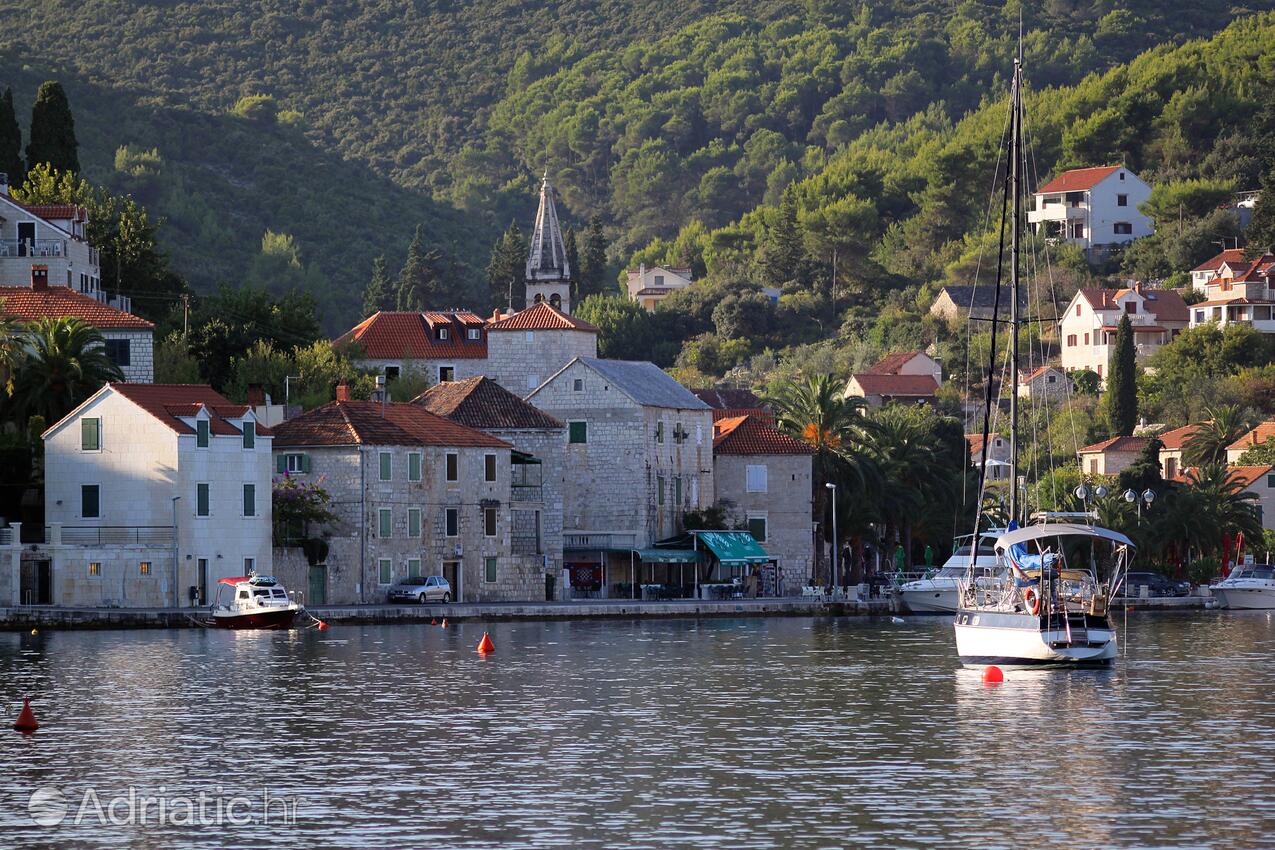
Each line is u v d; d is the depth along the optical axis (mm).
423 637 153000
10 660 129000
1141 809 74625
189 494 163750
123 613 155750
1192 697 111438
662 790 79125
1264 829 71000
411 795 78000
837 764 85750
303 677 120000
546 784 80500
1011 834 70375
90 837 70625
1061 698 111188
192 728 96438
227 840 69875
